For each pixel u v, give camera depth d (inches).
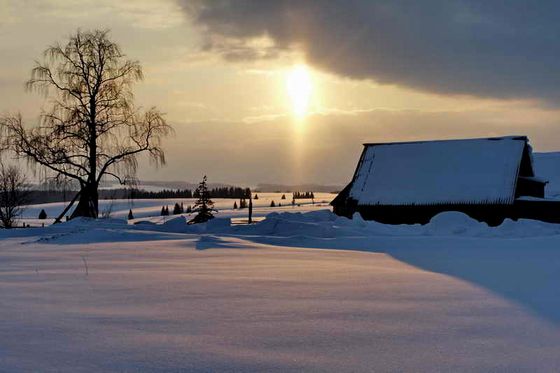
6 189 1946.4
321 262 640.4
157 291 410.6
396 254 780.0
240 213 3248.0
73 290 413.7
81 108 1574.8
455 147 1939.0
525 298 399.9
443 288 441.4
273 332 293.9
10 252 746.8
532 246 853.2
